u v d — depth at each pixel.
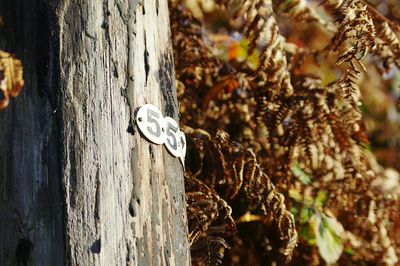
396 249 2.76
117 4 1.58
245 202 2.56
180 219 1.55
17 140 1.45
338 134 2.56
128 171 1.44
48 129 1.44
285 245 2.40
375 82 3.09
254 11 2.29
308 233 2.60
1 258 1.38
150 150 1.50
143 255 1.40
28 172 1.42
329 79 2.89
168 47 1.72
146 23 1.64
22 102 1.47
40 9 1.53
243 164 2.29
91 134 1.44
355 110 2.52
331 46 2.49
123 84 1.51
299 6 2.60
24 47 1.51
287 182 2.58
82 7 1.54
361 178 2.61
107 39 1.53
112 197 1.40
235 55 2.78
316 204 2.62
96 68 1.50
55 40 1.50
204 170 2.45
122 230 1.38
